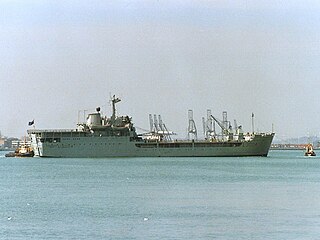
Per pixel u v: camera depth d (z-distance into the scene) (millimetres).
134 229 147375
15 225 152000
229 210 174375
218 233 143250
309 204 186500
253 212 170875
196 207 180000
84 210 174875
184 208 178125
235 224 153375
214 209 176000
